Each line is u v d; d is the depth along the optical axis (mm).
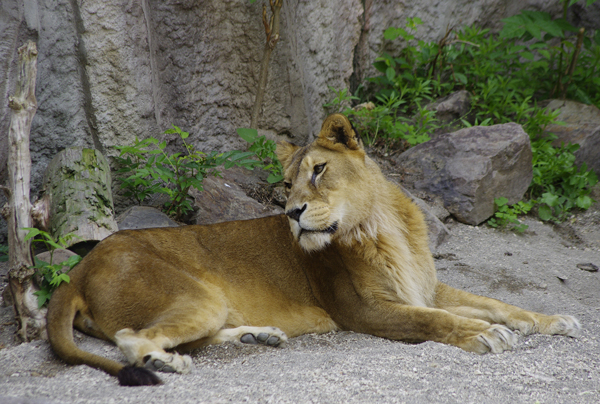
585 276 10500
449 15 16719
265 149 12445
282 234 8141
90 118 11172
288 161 8109
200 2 12258
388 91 16078
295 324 7785
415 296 7703
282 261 7992
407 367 5984
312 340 7574
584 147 14578
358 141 7734
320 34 14656
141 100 11500
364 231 7527
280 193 12172
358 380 5555
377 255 7520
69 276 7105
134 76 11336
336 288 7703
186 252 7680
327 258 7656
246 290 7715
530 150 13148
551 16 17188
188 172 11672
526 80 16344
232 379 5707
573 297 9609
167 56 12164
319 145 7484
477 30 16734
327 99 15188
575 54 15758
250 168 11430
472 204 12547
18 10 10047
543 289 9836
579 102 15781
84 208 8969
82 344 6961
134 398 5012
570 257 11445
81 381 5602
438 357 6289
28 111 7707
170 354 6117
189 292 7062
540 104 16078
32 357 6523
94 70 10961
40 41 10578
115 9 10961
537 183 13898
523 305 8945
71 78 10969
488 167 12602
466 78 15875
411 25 15680
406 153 14031
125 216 10422
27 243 7520
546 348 6895
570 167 13969
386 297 7527
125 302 6855
